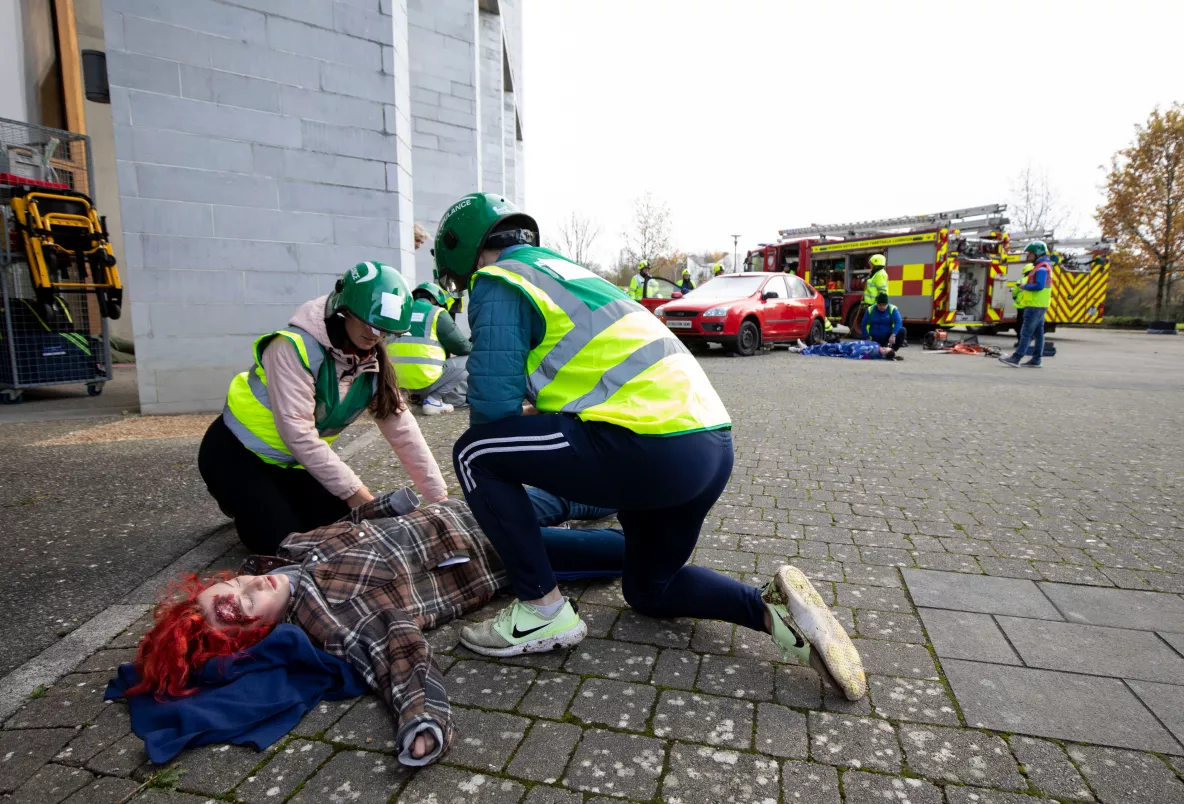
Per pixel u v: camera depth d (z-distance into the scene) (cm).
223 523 360
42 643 241
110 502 392
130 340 1152
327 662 211
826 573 302
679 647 238
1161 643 241
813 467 485
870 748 185
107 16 577
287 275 674
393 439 306
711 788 170
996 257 1806
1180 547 334
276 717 196
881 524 366
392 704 193
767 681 218
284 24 641
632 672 222
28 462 475
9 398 727
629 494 204
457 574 259
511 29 1797
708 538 343
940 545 335
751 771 176
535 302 203
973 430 625
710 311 1299
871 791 169
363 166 695
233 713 192
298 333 273
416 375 661
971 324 1802
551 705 204
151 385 640
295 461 300
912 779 174
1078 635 247
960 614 263
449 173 1128
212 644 205
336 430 305
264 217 657
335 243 691
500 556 226
